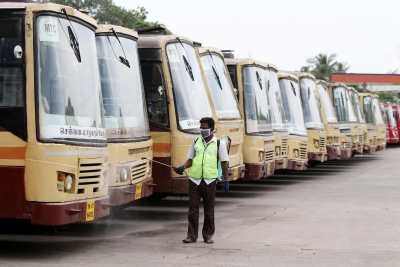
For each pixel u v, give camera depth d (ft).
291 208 45.80
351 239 33.42
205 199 32.22
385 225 38.01
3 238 33.71
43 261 27.61
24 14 26.58
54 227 30.58
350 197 52.65
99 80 31.04
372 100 108.58
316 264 27.45
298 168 63.31
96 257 28.68
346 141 82.79
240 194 55.52
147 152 36.63
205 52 46.62
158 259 28.35
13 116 26.35
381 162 97.91
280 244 32.01
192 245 31.73
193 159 32.40
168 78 39.42
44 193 26.13
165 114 39.29
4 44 26.66
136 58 37.09
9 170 26.35
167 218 41.32
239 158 48.37
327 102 77.61
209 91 44.86
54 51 27.48
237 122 47.96
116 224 38.78
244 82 52.37
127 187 33.58
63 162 26.58
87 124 28.86
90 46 30.50
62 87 27.61
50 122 26.71
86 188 28.19
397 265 27.32
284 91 64.49
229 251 30.25
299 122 64.75
